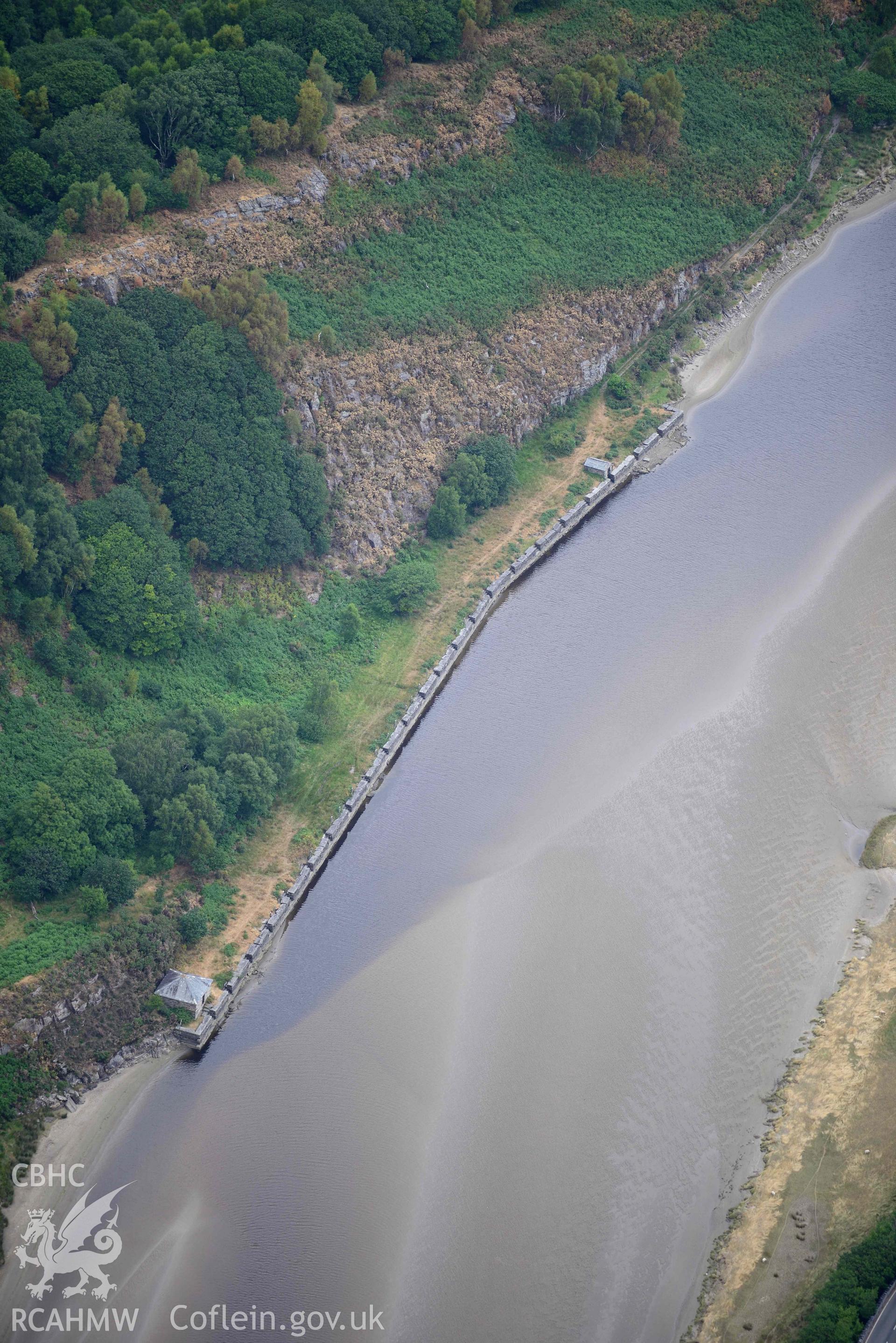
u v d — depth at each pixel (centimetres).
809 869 16338
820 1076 14300
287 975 15675
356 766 17750
